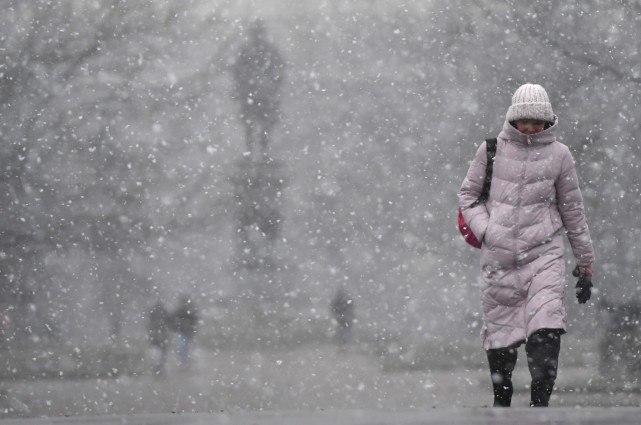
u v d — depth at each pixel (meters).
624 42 59.34
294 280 107.44
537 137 18.89
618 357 42.34
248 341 71.50
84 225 80.56
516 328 18.88
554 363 18.28
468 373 46.62
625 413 12.78
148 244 89.94
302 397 34.16
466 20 69.25
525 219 18.89
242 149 114.38
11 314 74.12
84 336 79.38
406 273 91.50
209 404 32.03
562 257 18.92
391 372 47.09
